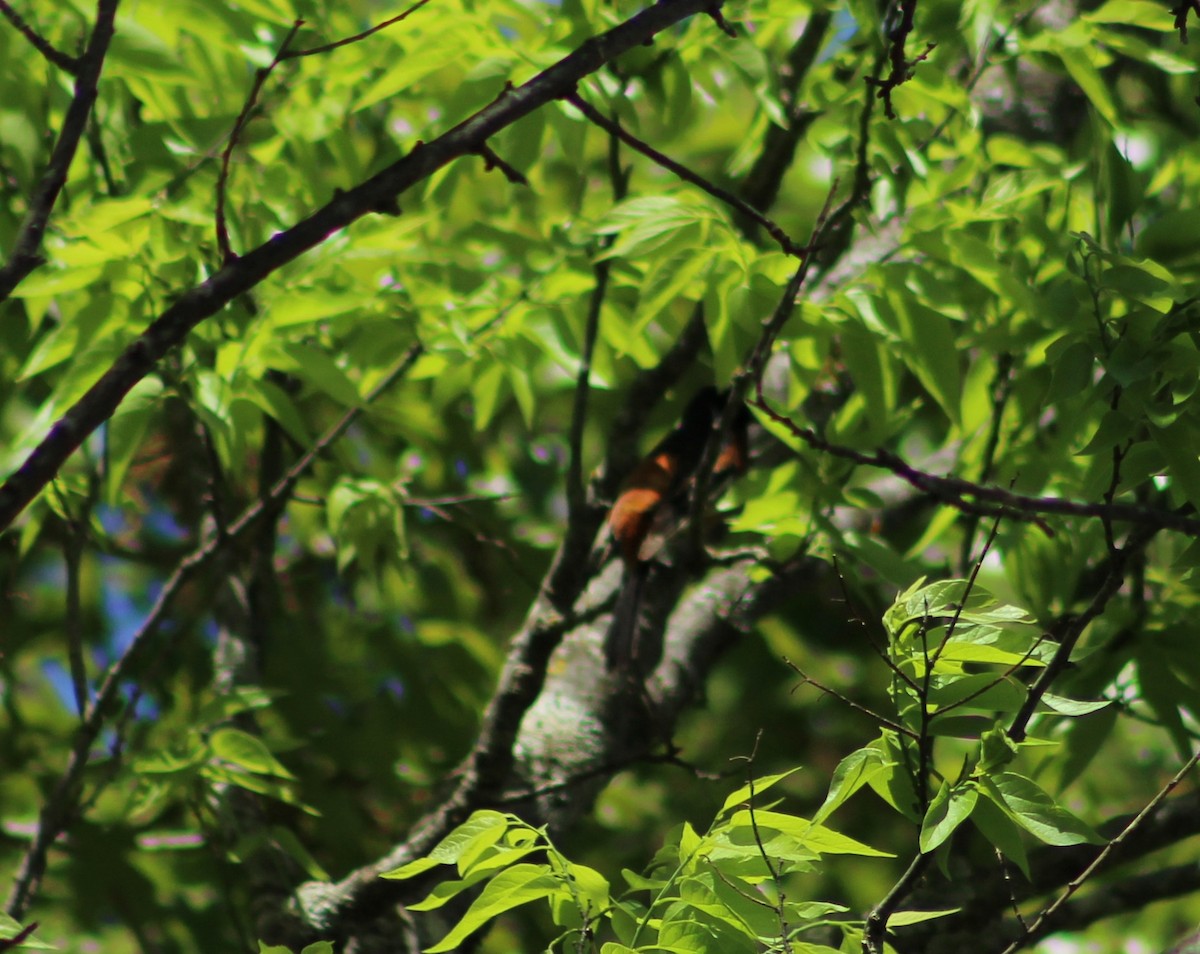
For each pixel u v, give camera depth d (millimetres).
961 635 5938
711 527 11281
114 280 8086
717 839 5695
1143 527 6176
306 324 9180
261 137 9969
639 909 5820
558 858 5855
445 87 11555
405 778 12828
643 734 10344
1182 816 9023
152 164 8680
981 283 8914
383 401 12648
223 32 8359
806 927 5668
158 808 11117
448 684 13492
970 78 9539
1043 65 9523
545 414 16359
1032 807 5371
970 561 9383
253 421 8211
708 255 7926
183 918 12141
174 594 9891
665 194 9469
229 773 9141
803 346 8664
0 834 11523
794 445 9047
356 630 13930
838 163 7957
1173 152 10805
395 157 9789
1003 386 9375
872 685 15766
